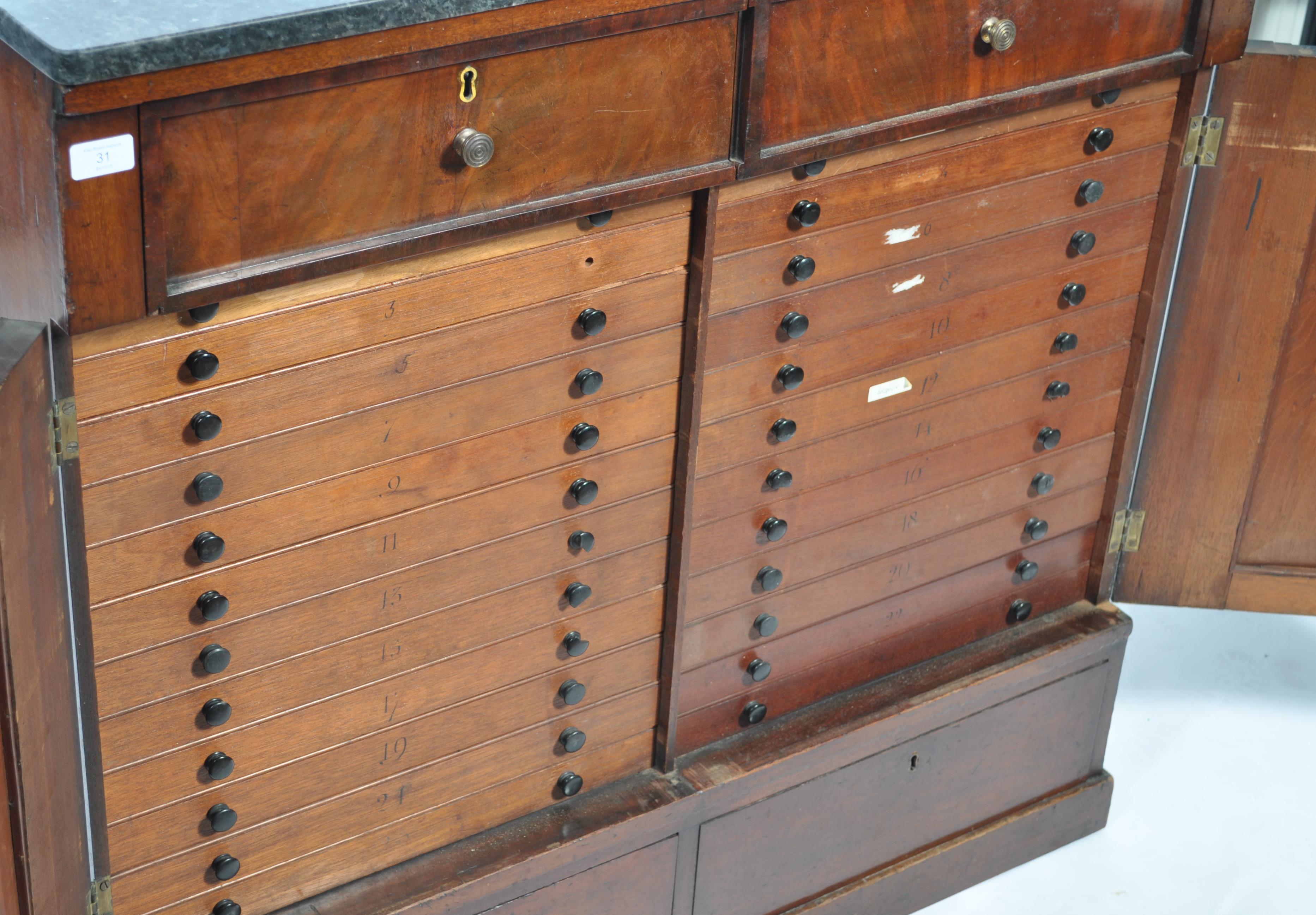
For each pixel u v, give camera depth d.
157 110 1.88
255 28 1.87
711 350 2.63
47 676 2.12
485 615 2.63
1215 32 2.85
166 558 2.25
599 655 2.82
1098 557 3.47
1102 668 3.48
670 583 2.82
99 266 1.93
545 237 2.36
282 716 2.49
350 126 2.06
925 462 3.05
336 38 1.94
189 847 2.51
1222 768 3.81
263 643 2.41
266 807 2.56
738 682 3.04
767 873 3.18
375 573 2.47
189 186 1.96
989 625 3.39
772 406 2.77
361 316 2.24
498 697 2.73
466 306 2.34
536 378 2.47
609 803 2.92
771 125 2.44
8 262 2.05
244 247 2.05
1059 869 3.57
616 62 2.24
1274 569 3.55
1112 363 3.23
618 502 2.69
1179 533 3.49
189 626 2.32
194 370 2.11
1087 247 2.99
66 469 2.10
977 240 2.87
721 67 2.34
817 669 3.15
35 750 2.10
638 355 2.57
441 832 2.79
